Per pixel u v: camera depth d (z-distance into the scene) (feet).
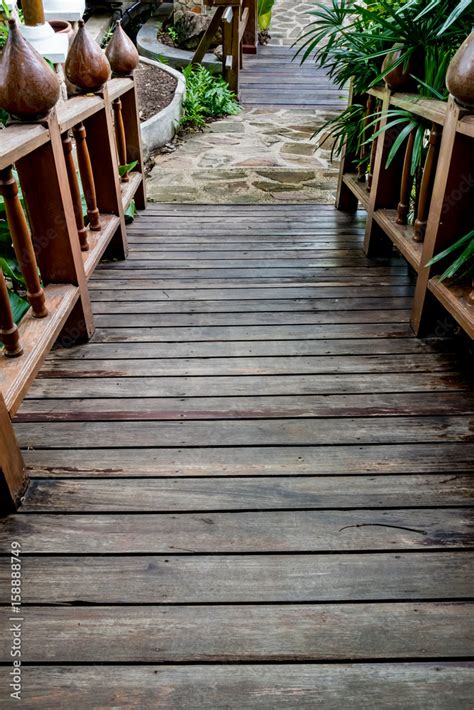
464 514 4.90
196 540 4.62
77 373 6.80
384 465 5.43
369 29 9.60
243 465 5.41
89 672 3.70
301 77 23.71
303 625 3.99
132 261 9.89
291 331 7.73
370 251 10.06
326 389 6.53
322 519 4.83
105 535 4.66
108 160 9.03
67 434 5.79
